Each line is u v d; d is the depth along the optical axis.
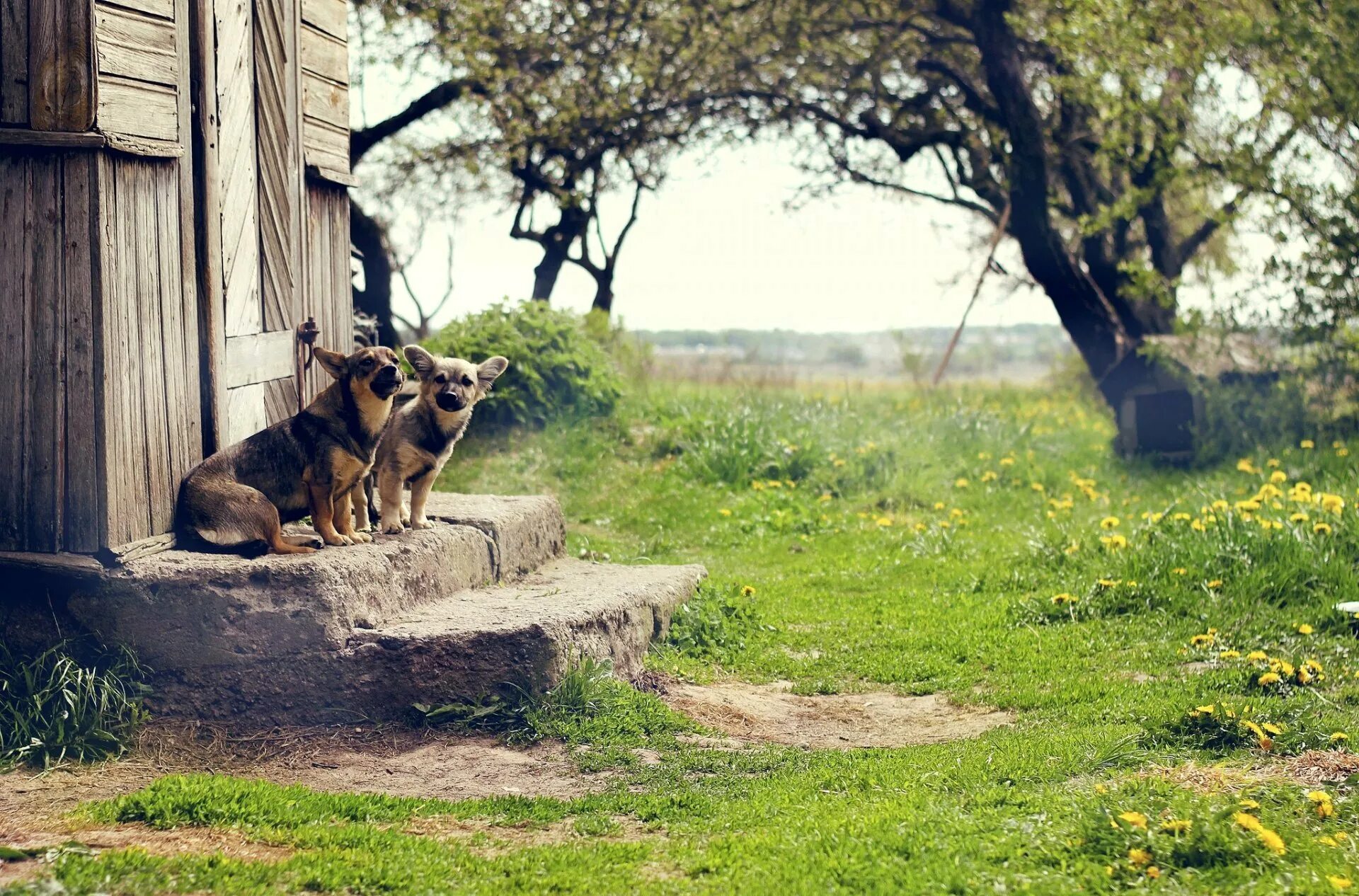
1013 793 5.18
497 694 6.65
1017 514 13.45
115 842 4.71
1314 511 9.85
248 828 4.94
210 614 6.39
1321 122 16.20
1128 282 19.44
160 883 4.22
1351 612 7.95
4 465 6.29
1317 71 15.52
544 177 22.92
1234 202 16.69
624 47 21.42
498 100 21.38
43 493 6.26
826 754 6.29
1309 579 8.80
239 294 7.60
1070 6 17.33
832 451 15.52
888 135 21.72
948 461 16.05
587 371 16.27
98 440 6.21
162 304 6.69
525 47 21.30
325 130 8.92
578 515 13.58
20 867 4.34
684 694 7.44
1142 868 4.21
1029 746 5.98
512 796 5.59
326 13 8.95
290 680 6.46
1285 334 16.09
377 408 7.07
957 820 4.80
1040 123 18.80
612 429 16.00
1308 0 15.68
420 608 7.31
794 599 10.09
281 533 6.93
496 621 6.88
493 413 15.19
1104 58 16.97
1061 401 24.06
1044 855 4.36
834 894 4.18
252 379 7.70
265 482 6.95
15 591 6.32
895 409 19.98
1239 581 8.85
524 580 8.81
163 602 6.35
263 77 7.91
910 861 4.41
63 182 6.14
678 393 19.05
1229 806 4.60
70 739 5.86
